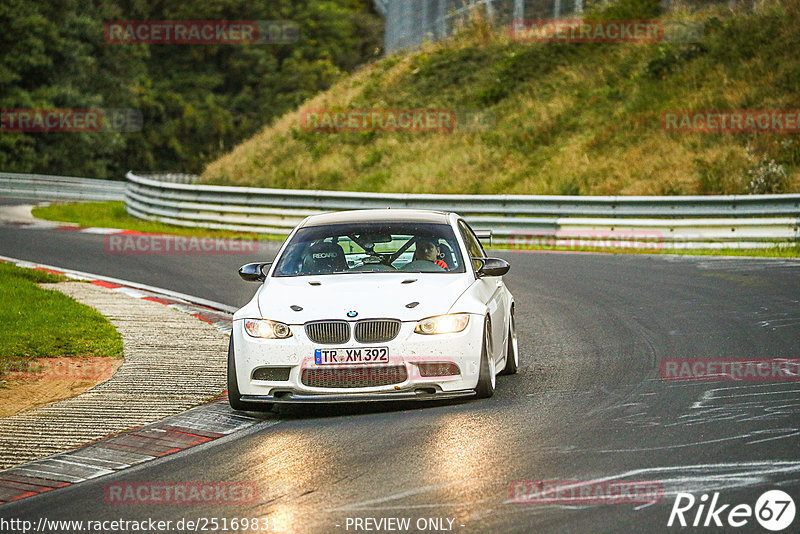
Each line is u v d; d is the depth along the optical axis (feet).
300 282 81.00
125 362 97.96
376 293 76.69
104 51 601.62
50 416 76.84
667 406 72.49
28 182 410.93
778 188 229.86
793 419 66.95
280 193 242.78
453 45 401.08
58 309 124.77
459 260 83.97
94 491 57.98
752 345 95.86
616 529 47.14
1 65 529.04
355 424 71.97
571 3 381.81
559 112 312.29
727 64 299.79
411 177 297.53
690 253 190.80
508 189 275.39
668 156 261.24
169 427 73.20
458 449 62.90
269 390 74.74
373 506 51.98
